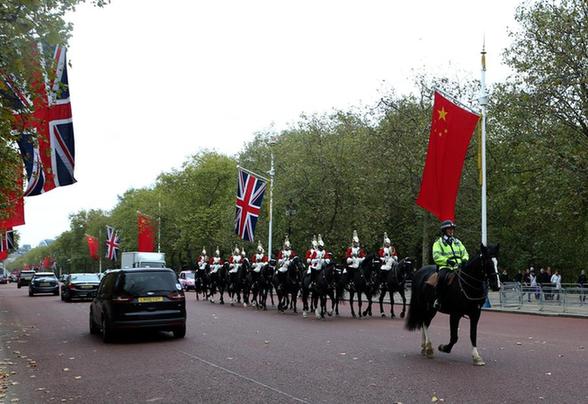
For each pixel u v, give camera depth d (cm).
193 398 892
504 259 5078
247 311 2744
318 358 1246
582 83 2691
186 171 7600
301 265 2625
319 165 4244
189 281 5459
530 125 2964
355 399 864
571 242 4300
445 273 1214
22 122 1222
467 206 4103
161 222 7756
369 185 4166
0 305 3359
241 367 1150
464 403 827
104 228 11081
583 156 2638
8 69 1078
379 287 2423
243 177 3456
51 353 1405
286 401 859
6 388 1005
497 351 1332
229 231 5409
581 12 2736
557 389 909
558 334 1706
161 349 1423
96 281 3641
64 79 1482
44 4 1099
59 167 1505
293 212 4203
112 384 1018
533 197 3081
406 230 5034
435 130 2398
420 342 1505
